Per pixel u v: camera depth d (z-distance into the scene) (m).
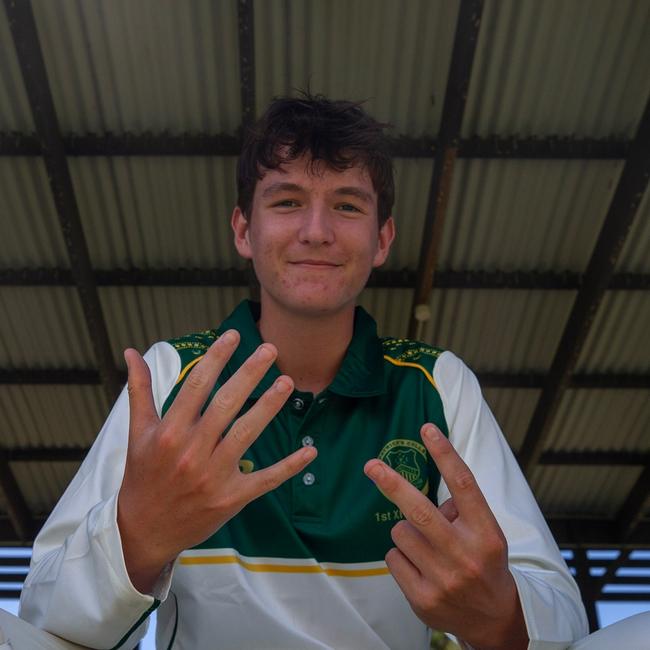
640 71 5.79
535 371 8.05
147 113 6.08
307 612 1.39
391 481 1.01
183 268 7.13
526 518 1.39
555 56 5.71
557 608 1.16
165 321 7.62
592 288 6.84
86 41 5.63
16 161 6.23
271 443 1.53
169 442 1.00
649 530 10.05
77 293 7.33
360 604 1.41
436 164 6.08
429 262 6.62
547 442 8.97
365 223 1.56
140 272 7.07
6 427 8.79
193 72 5.81
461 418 1.59
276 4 5.44
